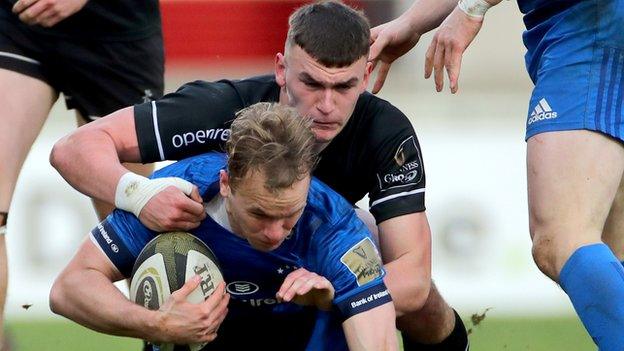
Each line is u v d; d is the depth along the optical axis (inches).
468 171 1098.1
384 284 552.1
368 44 577.9
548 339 945.5
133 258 551.5
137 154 602.2
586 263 557.0
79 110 820.0
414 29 682.8
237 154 496.1
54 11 727.1
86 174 577.3
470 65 1572.3
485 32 1569.9
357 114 619.2
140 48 823.7
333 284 538.6
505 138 1134.4
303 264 544.1
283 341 574.2
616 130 584.1
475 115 1384.1
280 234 510.0
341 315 541.3
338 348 566.9
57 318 991.6
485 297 1061.8
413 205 616.4
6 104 745.0
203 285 529.3
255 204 498.6
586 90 587.8
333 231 543.2
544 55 610.2
